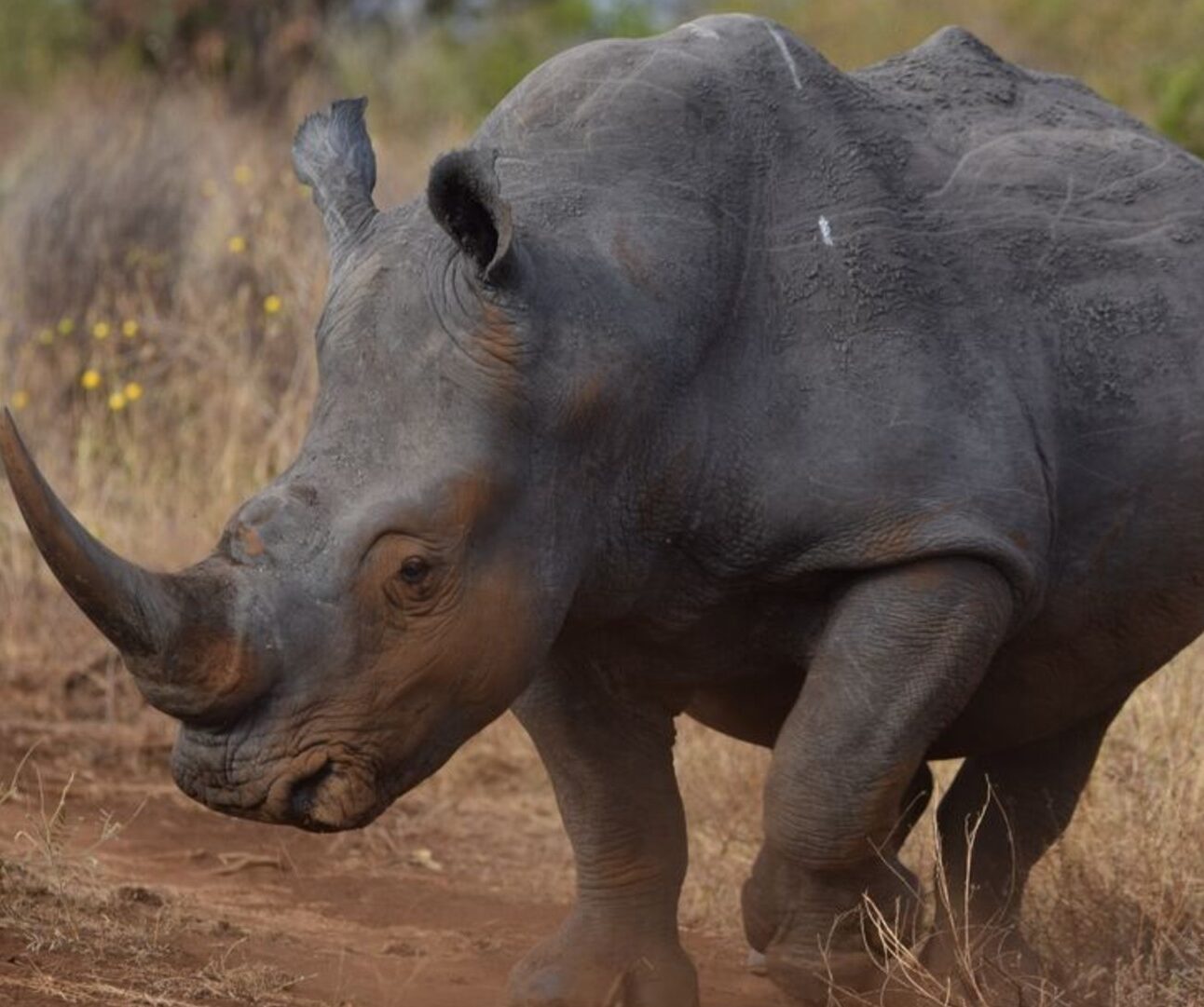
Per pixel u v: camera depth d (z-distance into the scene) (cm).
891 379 1755
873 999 1819
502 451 1611
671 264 1716
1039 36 5728
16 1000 1705
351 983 1961
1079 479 1884
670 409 1706
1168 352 1914
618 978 1883
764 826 1788
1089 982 1955
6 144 5659
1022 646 1923
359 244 1705
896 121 1906
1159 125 4544
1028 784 2089
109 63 6538
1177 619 1989
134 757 2855
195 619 1503
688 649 1822
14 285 4131
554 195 1728
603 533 1700
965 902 1955
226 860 2500
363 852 2622
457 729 1625
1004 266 1862
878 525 1736
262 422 3603
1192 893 2081
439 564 1580
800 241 1780
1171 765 2253
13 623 3234
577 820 1895
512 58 7031
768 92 1827
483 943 2216
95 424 3641
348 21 6881
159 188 4275
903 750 1748
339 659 1548
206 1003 1783
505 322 1611
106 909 2030
